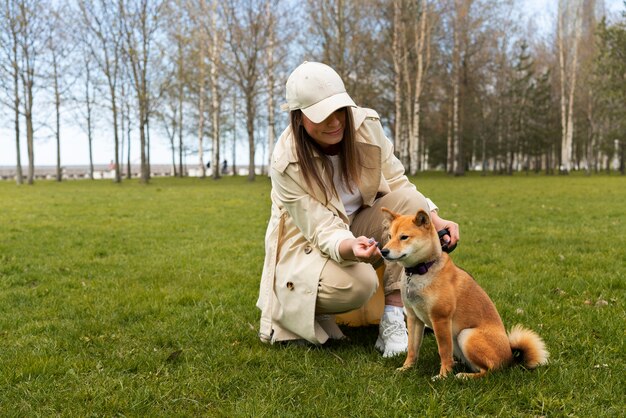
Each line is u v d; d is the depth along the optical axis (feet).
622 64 118.42
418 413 9.80
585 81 143.23
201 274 21.85
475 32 139.03
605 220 37.88
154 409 10.05
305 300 12.46
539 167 183.62
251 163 120.98
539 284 18.79
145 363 12.25
